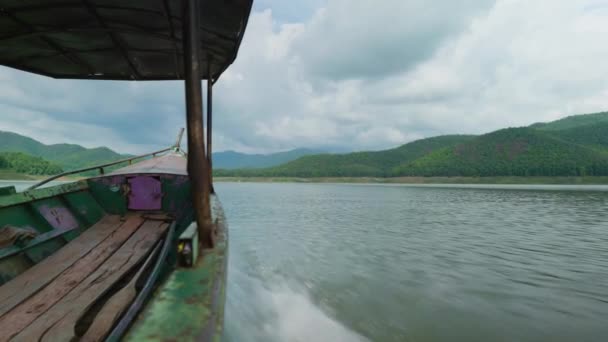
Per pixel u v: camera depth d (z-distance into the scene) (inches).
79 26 150.7
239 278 255.6
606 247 387.2
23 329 71.4
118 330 53.4
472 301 211.6
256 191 2181.3
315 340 157.2
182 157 295.6
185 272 68.2
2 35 153.1
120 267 105.7
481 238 442.9
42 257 119.3
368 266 295.0
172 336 43.9
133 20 148.9
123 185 171.9
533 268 294.2
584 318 187.3
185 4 79.7
